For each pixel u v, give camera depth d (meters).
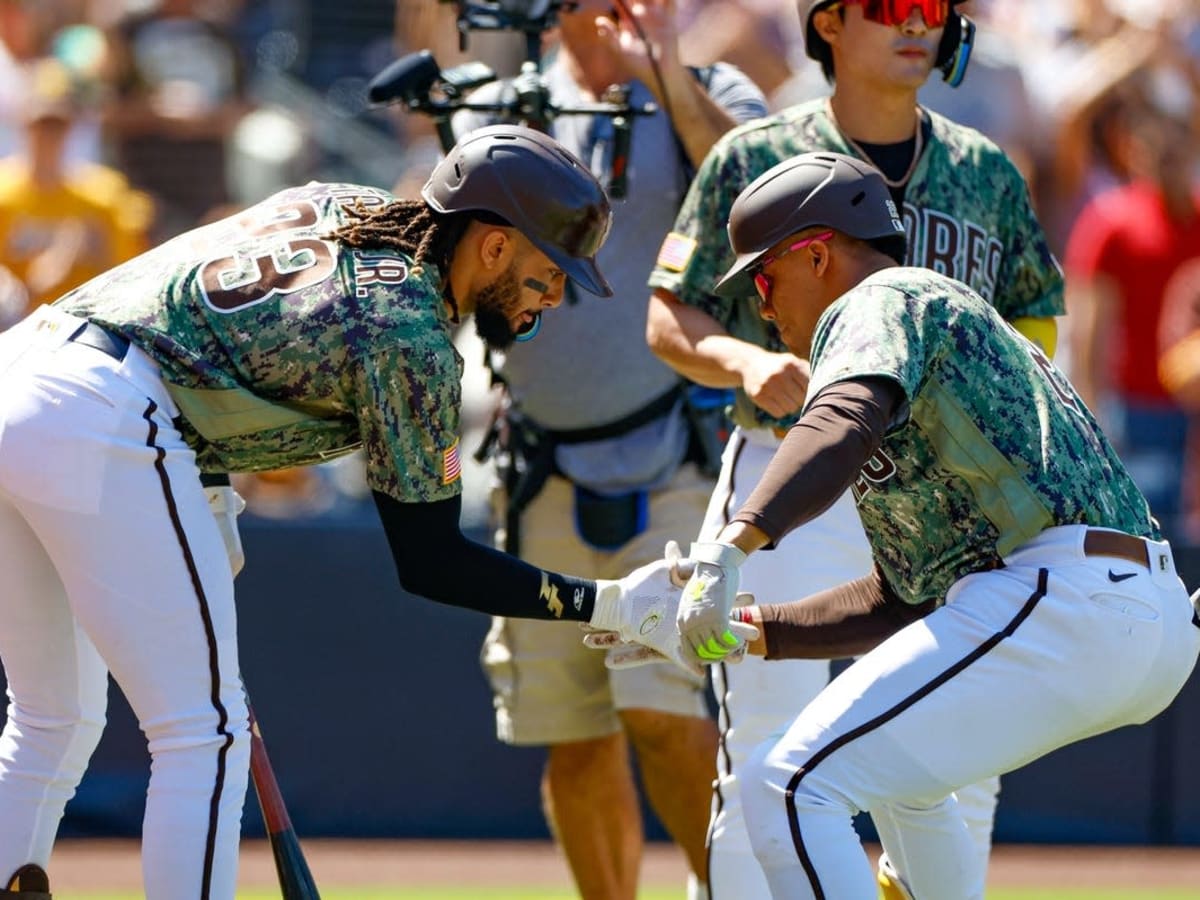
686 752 18.41
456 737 26.88
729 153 15.79
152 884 12.83
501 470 19.39
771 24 34.78
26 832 13.95
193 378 12.88
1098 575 11.98
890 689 12.07
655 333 16.19
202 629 12.98
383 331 12.73
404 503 13.02
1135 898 23.78
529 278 13.35
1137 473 29.09
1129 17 32.88
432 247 13.12
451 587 13.16
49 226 30.19
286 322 12.76
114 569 12.82
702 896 18.69
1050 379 12.51
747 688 15.38
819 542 15.39
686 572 13.36
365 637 26.83
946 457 12.16
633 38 18.30
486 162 13.04
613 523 18.77
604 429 18.77
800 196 12.97
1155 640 12.12
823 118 15.73
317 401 12.95
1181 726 26.97
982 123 32.34
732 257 15.84
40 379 12.84
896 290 12.13
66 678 13.96
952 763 12.05
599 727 19.33
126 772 26.80
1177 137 31.20
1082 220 30.09
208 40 36.12
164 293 12.96
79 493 12.71
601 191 13.31
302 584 26.84
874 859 25.92
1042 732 12.05
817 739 12.14
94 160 34.22
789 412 14.81
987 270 15.97
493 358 19.20
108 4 35.88
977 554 12.45
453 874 24.75
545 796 19.97
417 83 18.17
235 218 13.49
